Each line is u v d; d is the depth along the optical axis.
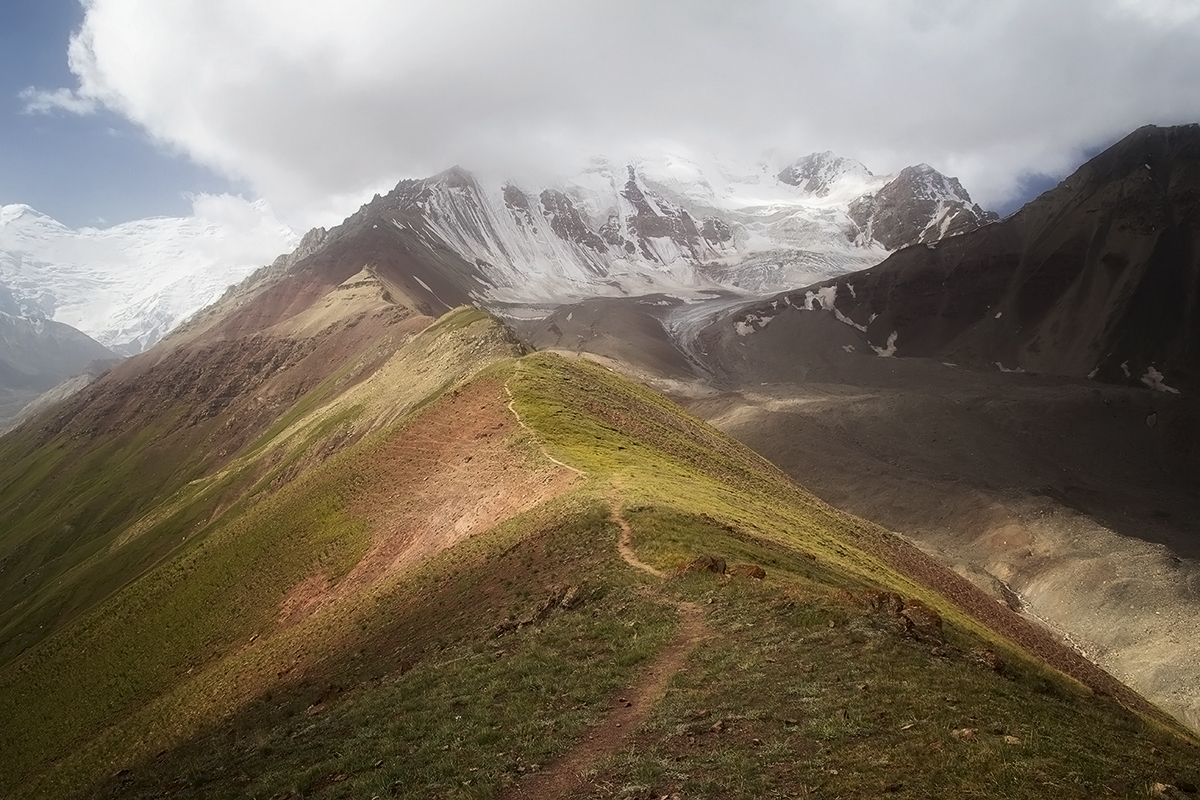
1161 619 108.50
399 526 65.50
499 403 76.94
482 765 20.19
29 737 64.50
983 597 82.19
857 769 16.84
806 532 62.38
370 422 112.31
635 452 68.06
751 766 17.45
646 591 32.81
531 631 31.45
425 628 38.34
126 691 64.44
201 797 24.80
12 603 147.50
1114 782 16.19
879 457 199.88
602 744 20.42
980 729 18.59
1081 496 173.38
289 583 68.06
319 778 22.50
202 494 136.50
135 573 114.69
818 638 25.56
